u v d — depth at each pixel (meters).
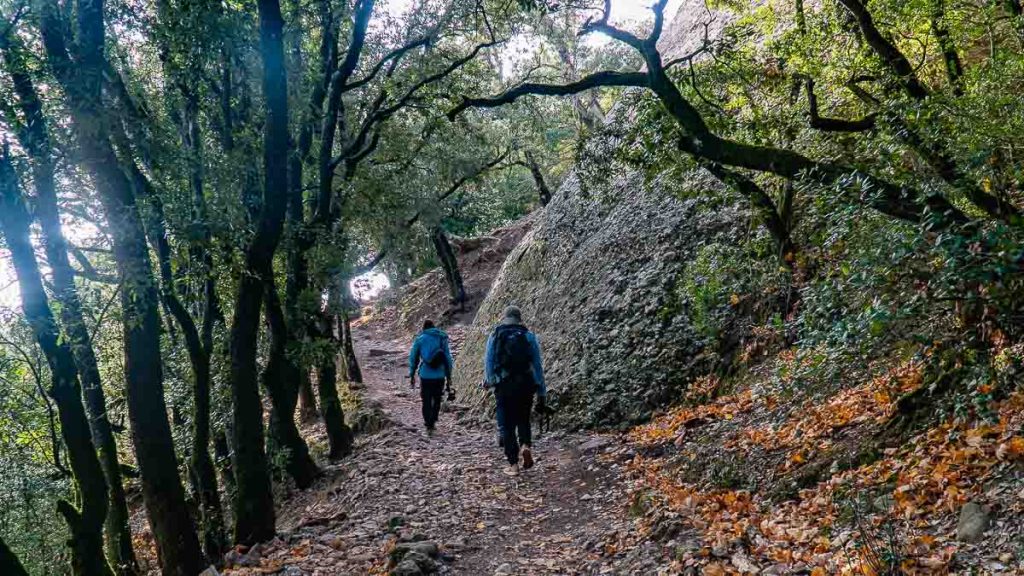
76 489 6.71
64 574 10.02
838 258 5.13
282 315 9.84
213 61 8.21
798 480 5.89
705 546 5.04
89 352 7.26
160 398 6.53
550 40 13.05
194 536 6.69
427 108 13.31
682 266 12.16
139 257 6.21
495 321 19.05
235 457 7.42
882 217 4.69
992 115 5.00
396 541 6.84
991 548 3.80
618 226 15.16
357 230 14.73
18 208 5.61
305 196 12.56
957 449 4.86
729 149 6.05
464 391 17.08
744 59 8.53
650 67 6.36
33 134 5.83
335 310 11.02
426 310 30.02
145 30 7.87
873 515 4.72
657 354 11.31
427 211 15.04
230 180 7.84
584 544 6.19
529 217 33.34
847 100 8.08
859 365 4.67
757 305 10.05
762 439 7.04
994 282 3.73
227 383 9.98
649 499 6.71
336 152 14.95
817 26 8.44
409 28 12.20
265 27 6.81
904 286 4.12
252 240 7.02
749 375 9.31
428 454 10.95
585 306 14.07
